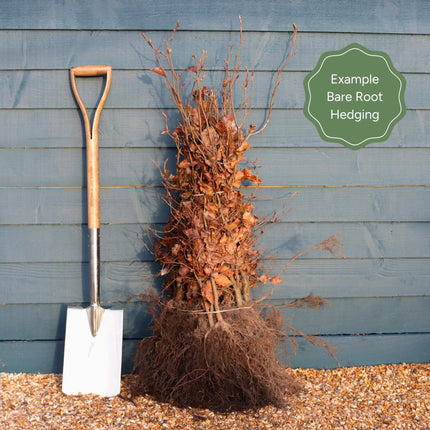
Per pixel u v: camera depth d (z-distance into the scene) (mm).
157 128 2391
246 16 2383
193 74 2381
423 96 2451
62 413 2020
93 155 2262
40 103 2371
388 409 2070
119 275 2408
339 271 2451
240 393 2059
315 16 2404
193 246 2117
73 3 2352
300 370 2428
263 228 2420
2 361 2404
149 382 2189
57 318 2418
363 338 2463
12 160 2377
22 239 2395
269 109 2402
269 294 2279
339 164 2445
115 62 2369
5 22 2342
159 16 2363
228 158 2143
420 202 2451
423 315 2463
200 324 2041
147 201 2400
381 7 2424
